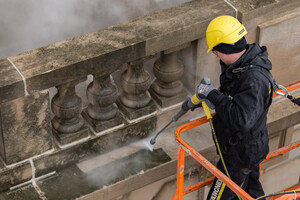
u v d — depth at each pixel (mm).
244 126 3467
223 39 3615
